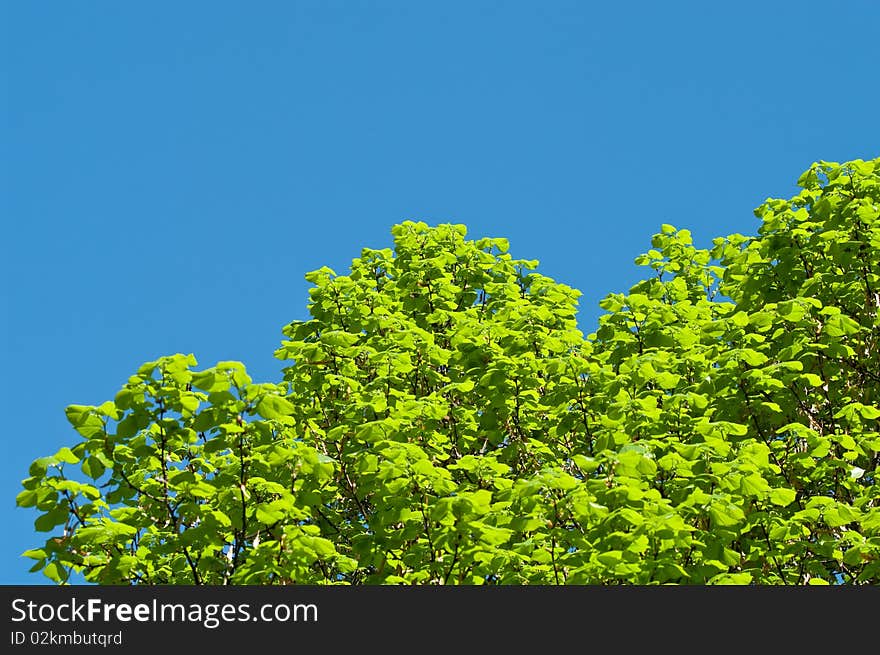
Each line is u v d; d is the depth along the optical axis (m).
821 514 15.30
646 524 13.65
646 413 16.34
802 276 20.56
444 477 15.16
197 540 14.61
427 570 15.48
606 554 13.78
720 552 14.34
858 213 20.00
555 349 19.05
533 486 14.02
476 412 19.89
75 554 14.44
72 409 14.22
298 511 14.85
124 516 15.38
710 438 15.45
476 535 14.86
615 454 14.35
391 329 21.00
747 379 17.67
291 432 15.93
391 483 14.96
